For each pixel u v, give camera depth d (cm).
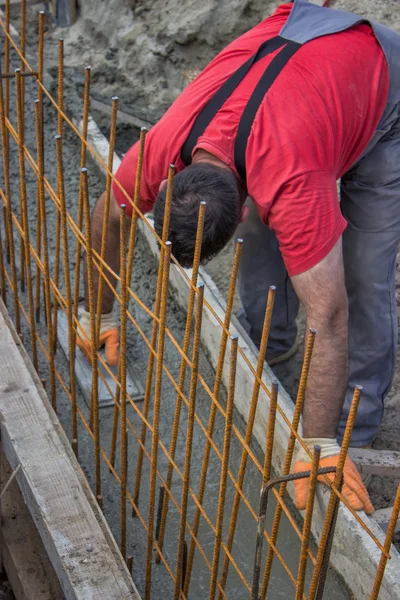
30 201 423
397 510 161
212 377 346
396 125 274
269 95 239
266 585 207
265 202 238
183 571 255
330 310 241
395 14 464
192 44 525
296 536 292
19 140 278
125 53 543
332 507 175
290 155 232
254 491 308
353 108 248
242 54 257
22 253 347
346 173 287
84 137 252
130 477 308
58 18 574
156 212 238
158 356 219
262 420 307
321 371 248
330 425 257
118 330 360
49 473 263
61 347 350
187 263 240
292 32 258
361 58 254
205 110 246
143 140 207
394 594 239
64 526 248
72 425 301
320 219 234
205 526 296
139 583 276
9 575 298
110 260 298
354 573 262
